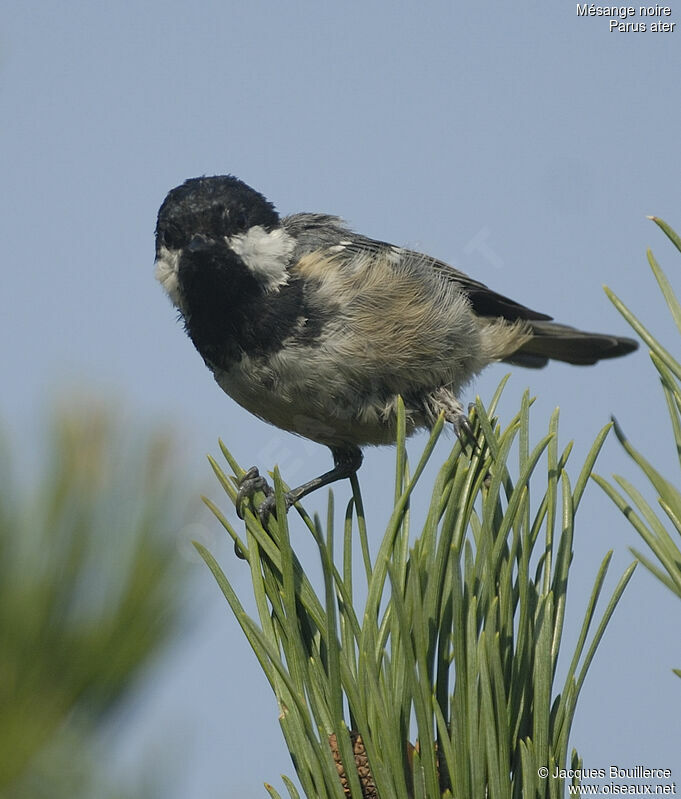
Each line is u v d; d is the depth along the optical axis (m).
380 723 3.49
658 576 3.27
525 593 3.54
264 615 3.91
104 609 2.50
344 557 4.00
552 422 3.86
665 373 3.46
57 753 2.35
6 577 2.46
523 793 3.20
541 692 3.35
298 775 3.45
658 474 3.42
